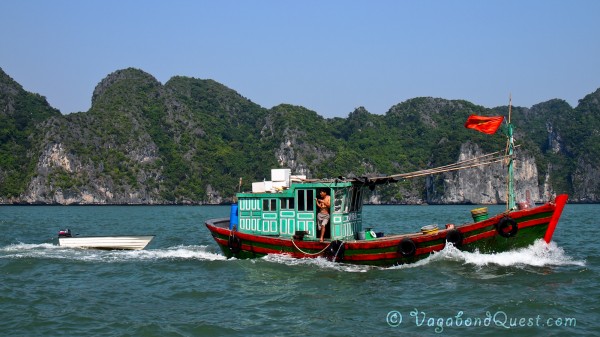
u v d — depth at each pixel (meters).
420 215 74.12
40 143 148.12
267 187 20.62
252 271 18.92
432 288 16.56
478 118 19.47
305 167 157.00
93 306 15.35
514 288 16.44
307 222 19.56
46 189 142.25
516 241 18.36
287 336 12.75
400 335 12.77
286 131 165.88
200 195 160.38
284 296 16.06
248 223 20.66
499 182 152.75
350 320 13.87
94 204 145.25
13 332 13.13
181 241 32.38
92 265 21.64
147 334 12.91
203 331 13.10
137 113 167.25
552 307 14.52
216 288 17.22
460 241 18.44
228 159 168.75
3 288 17.52
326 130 175.75
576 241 30.47
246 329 13.26
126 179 151.88
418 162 170.62
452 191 154.00
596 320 13.59
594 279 17.48
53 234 39.38
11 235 38.16
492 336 12.62
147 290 17.28
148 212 99.00
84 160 148.50
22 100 167.50
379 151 171.00
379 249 18.70
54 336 12.83
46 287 17.83
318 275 18.27
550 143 191.38
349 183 19.52
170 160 163.62
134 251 25.45
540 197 158.38
